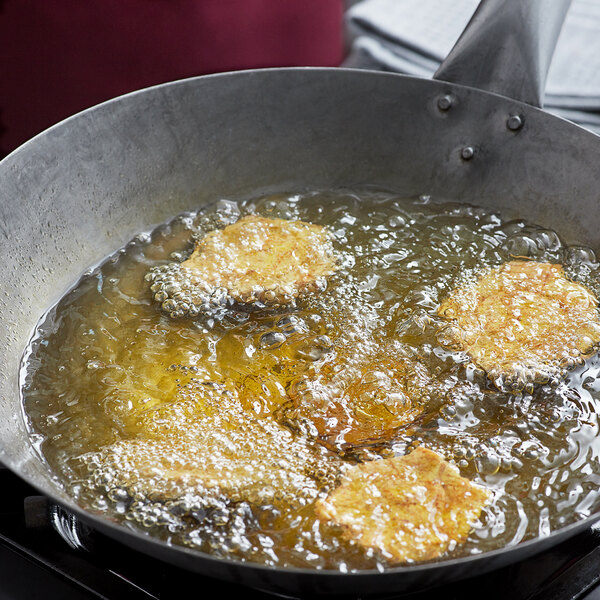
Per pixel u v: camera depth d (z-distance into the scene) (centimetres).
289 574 56
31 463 64
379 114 78
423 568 56
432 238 76
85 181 74
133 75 91
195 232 76
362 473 63
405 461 63
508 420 66
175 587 62
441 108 77
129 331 70
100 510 62
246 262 73
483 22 75
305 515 62
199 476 63
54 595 62
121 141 74
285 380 67
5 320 69
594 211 75
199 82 76
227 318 71
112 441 65
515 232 76
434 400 66
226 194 79
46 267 72
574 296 71
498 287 72
